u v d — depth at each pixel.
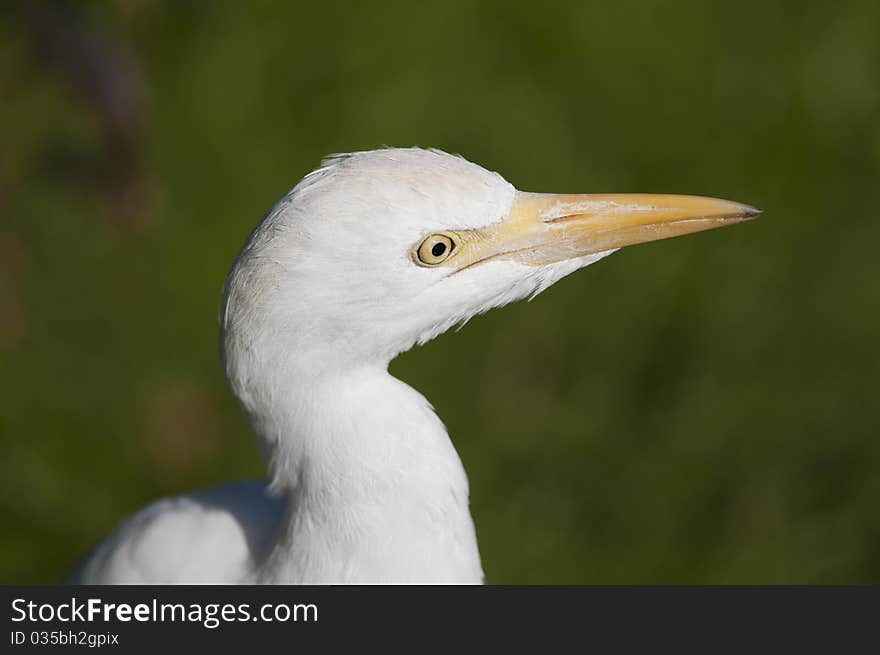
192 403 10.26
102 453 10.08
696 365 10.38
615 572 9.47
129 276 10.64
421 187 5.28
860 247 10.81
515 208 5.66
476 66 11.86
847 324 10.40
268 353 5.47
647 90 11.88
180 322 10.52
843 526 9.51
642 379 10.46
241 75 11.43
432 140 11.42
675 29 12.16
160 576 6.41
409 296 5.40
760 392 10.19
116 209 9.68
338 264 5.23
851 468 9.76
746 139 11.59
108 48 9.12
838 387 10.13
